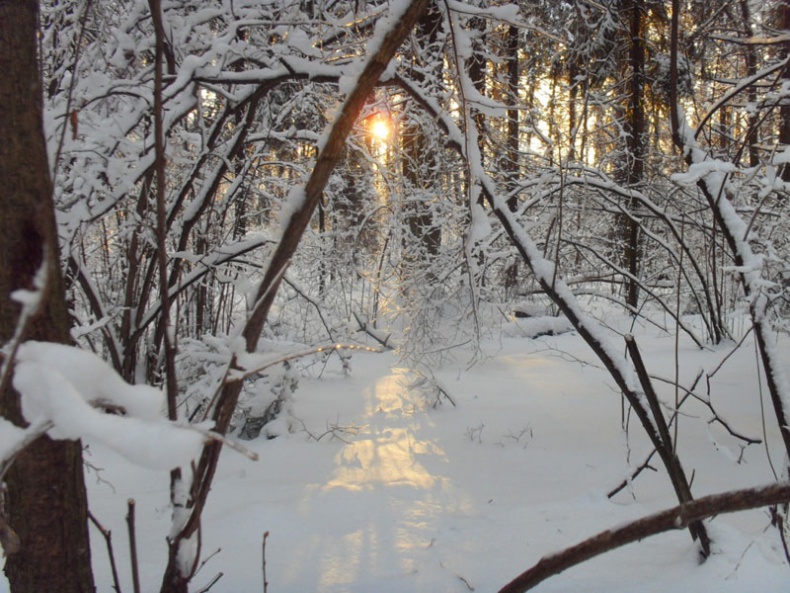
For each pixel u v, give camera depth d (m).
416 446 4.98
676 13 3.16
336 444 5.04
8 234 1.41
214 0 4.86
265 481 4.06
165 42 4.01
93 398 1.23
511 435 5.23
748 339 9.37
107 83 3.99
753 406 6.01
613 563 2.81
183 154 4.89
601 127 7.71
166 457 1.10
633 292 10.38
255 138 5.40
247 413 5.24
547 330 10.79
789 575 2.47
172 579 1.77
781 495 1.37
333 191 7.72
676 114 3.29
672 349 9.05
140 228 4.39
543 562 1.64
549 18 5.91
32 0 1.48
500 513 3.46
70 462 1.56
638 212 8.64
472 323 7.52
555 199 7.48
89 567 1.62
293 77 3.82
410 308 6.67
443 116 3.34
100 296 5.27
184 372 5.19
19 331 0.99
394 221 6.54
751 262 2.91
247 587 2.63
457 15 3.30
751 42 3.58
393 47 1.94
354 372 8.23
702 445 4.87
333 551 2.99
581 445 4.98
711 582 2.50
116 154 4.49
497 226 7.10
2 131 1.42
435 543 3.08
